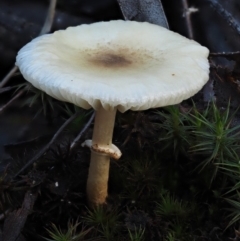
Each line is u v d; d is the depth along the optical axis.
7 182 0.33
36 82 0.28
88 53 0.30
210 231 0.32
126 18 0.39
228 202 0.32
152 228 0.32
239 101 0.36
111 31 0.32
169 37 0.31
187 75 0.28
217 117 0.33
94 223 0.32
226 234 0.32
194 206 0.33
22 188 0.33
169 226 0.33
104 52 0.31
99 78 0.28
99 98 0.27
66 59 0.29
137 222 0.32
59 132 0.35
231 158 0.33
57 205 0.33
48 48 0.29
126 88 0.27
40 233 0.33
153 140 0.35
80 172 0.35
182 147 0.34
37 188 0.33
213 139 0.33
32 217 0.33
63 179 0.34
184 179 0.34
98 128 0.31
